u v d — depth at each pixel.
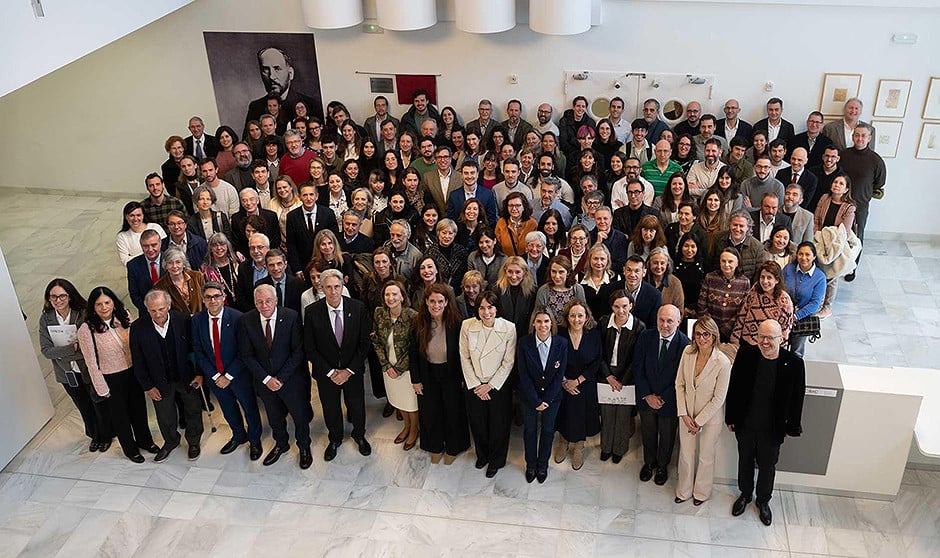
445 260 6.67
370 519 5.77
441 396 5.96
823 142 8.46
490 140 8.88
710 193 6.90
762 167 7.43
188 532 5.74
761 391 5.18
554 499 5.87
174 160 8.76
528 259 6.51
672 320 5.33
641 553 5.42
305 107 9.52
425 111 9.43
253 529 5.74
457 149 8.97
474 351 5.64
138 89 10.22
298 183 8.50
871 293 8.19
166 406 6.20
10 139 10.75
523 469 6.16
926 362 7.17
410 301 6.26
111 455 6.47
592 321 5.62
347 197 7.92
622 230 7.25
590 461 6.19
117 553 5.59
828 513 5.65
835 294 7.89
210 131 10.39
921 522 5.57
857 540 5.45
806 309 6.47
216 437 6.62
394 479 6.11
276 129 9.64
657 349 5.47
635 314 5.88
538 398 5.64
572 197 8.05
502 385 5.72
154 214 7.68
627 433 6.03
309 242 7.23
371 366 6.68
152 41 9.89
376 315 5.93
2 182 11.09
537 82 9.34
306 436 6.23
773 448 5.32
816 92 8.71
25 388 6.49
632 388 5.73
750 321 5.98
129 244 7.26
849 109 8.38
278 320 5.85
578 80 9.22
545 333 5.41
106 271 9.05
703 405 5.32
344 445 6.46
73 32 6.52
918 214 9.01
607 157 8.75
